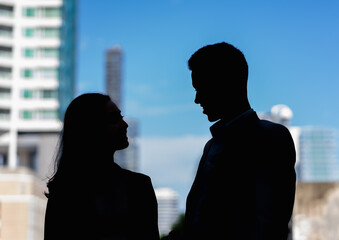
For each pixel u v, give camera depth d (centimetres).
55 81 8375
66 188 335
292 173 314
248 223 312
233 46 342
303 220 4544
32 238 6988
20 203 6950
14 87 8338
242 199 316
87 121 346
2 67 8350
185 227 346
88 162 341
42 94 8338
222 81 337
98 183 334
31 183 7088
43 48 8456
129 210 331
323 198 4525
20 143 8688
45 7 8556
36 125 8244
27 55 8431
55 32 8506
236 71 337
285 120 5275
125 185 336
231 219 317
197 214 331
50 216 335
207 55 338
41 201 7506
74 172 338
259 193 307
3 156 8506
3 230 6869
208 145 357
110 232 324
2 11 8462
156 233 339
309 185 4544
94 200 330
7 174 7025
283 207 305
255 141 320
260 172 311
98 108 348
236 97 339
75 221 328
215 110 344
